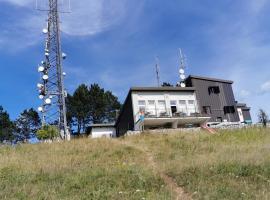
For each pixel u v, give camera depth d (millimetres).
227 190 14602
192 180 16641
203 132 35438
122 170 19719
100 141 32656
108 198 14625
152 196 14531
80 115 74062
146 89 47125
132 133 37469
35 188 16578
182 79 52844
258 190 14508
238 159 19656
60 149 29422
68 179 18141
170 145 29453
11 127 77250
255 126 38281
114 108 78375
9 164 22938
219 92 53781
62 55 44781
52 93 43219
